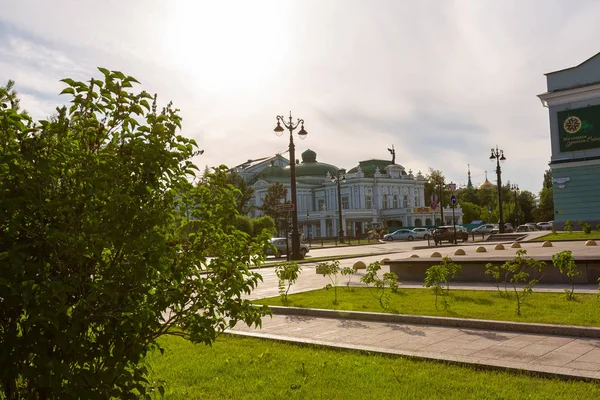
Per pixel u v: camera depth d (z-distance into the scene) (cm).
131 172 358
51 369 303
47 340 309
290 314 1138
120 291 334
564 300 1089
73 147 345
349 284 1642
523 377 585
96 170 332
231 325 409
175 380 631
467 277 1555
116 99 368
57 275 325
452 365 652
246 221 4609
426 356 683
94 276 337
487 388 548
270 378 625
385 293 1334
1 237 314
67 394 310
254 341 856
